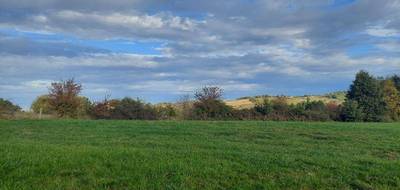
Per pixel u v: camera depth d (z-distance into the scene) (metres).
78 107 64.69
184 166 16.33
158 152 19.48
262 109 66.94
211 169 15.99
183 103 66.31
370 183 15.31
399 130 38.97
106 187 14.05
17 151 18.17
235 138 30.34
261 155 19.59
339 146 26.67
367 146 26.81
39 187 13.70
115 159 17.23
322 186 14.78
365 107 77.69
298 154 21.25
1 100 58.28
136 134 31.33
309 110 69.00
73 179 14.66
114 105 63.75
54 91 64.69
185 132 33.41
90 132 32.56
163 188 14.02
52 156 17.17
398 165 17.98
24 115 58.28
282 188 14.50
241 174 15.73
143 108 63.62
